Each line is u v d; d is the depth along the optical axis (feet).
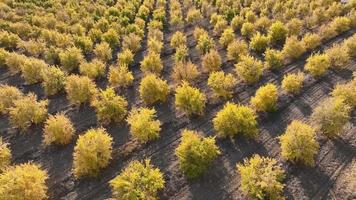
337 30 75.97
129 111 52.95
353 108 50.03
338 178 39.32
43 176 39.63
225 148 44.47
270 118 49.44
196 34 75.92
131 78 59.36
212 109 52.24
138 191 36.99
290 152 41.11
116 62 68.49
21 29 79.15
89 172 41.57
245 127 45.50
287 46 65.21
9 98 54.24
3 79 63.10
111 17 88.89
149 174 38.81
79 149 41.52
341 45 68.39
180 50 66.95
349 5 87.20
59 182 41.39
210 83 54.95
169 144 46.21
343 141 44.34
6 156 43.65
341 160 41.63
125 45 72.23
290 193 37.78
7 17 85.30
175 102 52.03
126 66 64.59
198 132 47.85
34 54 70.79
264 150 43.91
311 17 79.61
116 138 47.60
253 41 68.54
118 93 57.82
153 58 62.75
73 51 65.87
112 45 74.74
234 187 39.11
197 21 85.97
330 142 44.27
